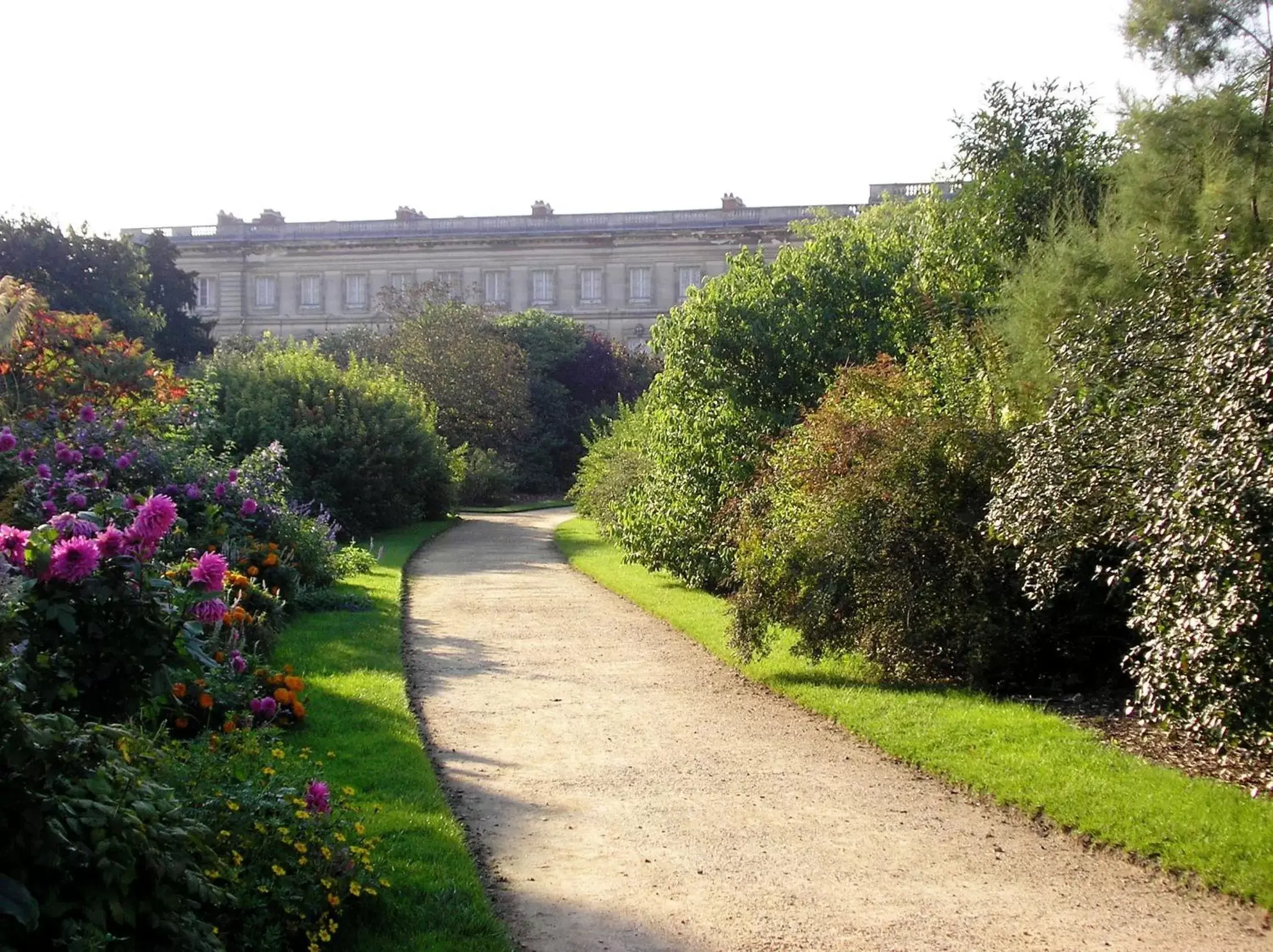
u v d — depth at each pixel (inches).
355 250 3021.7
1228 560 260.5
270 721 332.5
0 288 794.2
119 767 161.8
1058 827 276.5
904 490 431.8
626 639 570.3
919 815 289.7
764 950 210.1
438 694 435.8
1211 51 550.6
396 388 1395.2
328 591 643.5
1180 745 336.5
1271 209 456.8
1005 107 813.9
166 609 201.9
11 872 142.0
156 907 157.5
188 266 3053.6
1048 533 338.6
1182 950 207.8
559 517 1665.8
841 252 748.6
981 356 498.3
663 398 770.2
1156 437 298.7
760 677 466.9
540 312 2539.4
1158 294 339.6
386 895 217.2
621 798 304.8
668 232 2947.8
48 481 512.1
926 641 426.9
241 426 1215.6
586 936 215.8
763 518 514.9
